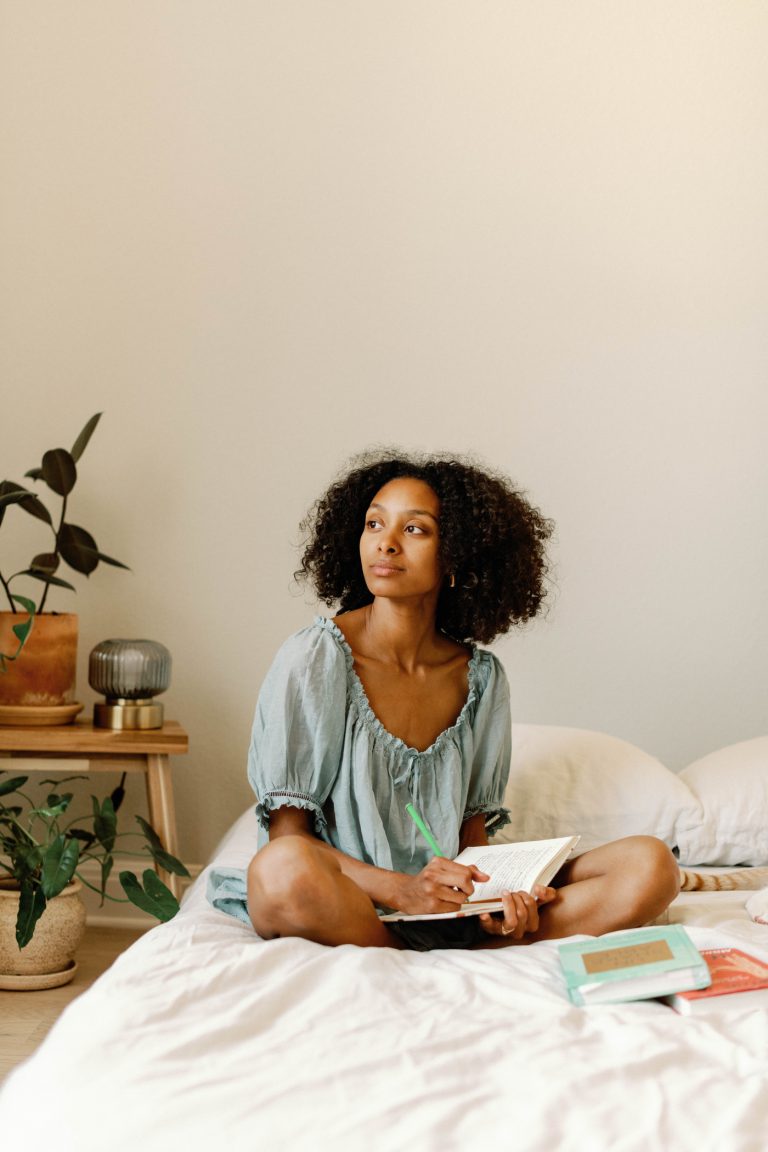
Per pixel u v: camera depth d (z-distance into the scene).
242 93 2.76
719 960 1.17
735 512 2.74
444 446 2.74
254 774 1.57
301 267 2.75
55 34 2.75
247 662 2.73
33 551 2.72
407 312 2.75
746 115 2.77
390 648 1.63
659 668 2.73
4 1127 0.88
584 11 2.78
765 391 2.75
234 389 2.74
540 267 2.76
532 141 2.77
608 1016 1.03
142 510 2.73
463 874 1.34
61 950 2.19
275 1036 0.97
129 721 2.44
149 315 2.74
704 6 2.77
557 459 2.74
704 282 2.76
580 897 1.42
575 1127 0.80
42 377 2.73
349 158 2.76
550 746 2.22
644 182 2.77
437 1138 0.78
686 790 2.14
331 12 2.76
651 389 2.75
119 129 2.75
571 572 2.74
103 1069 0.90
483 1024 0.99
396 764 1.57
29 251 2.73
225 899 1.50
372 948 1.20
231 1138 0.79
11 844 2.18
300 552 2.73
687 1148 0.78
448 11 2.77
